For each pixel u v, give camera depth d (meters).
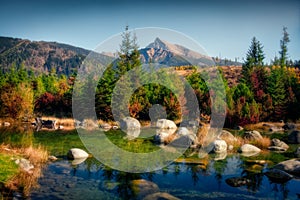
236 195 7.21
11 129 20.14
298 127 22.42
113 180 8.26
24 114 26.75
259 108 25.22
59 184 7.74
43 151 11.45
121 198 6.80
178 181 8.30
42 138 16.12
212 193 7.32
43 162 10.11
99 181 8.13
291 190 7.57
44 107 30.44
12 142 14.03
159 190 7.50
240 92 26.80
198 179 8.50
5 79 38.72
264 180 8.41
